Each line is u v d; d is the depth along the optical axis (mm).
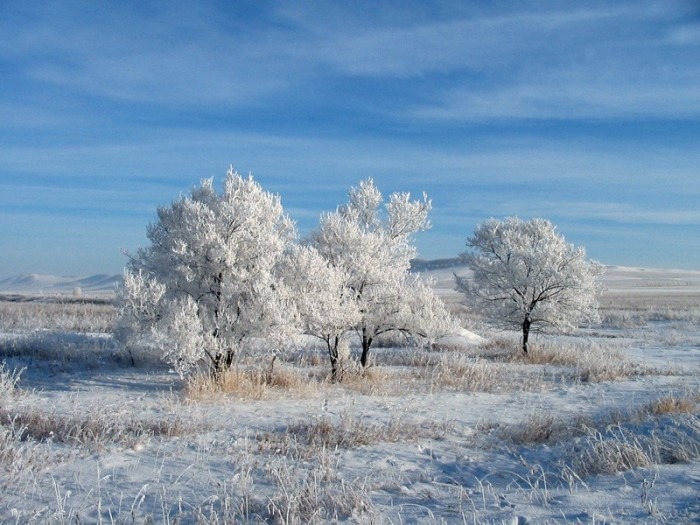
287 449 7977
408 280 16766
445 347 23500
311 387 13203
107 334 23672
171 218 14766
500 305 23109
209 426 9484
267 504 5684
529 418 9883
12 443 7414
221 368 13453
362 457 7953
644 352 23797
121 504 5902
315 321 14328
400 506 5824
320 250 16359
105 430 8609
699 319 39469
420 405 12086
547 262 21984
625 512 5164
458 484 6719
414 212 17016
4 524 5199
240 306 13562
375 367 16312
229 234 13852
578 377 16312
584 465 6867
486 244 24094
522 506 5602
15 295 63688
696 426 7891
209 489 6387
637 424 9195
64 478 6680
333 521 5363
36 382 13828
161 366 16609
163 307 13273
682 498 5402
